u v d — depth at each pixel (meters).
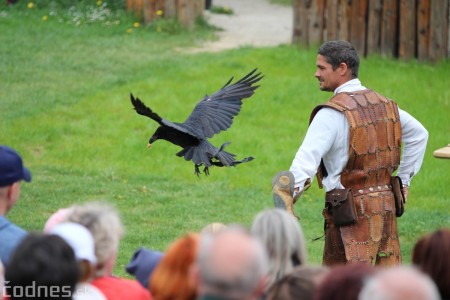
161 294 5.16
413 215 13.54
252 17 26.17
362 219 8.38
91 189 14.36
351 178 8.38
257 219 6.05
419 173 15.56
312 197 14.72
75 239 5.50
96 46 22.42
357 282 4.66
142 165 15.95
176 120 17.83
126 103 18.75
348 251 8.33
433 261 5.33
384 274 4.08
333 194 8.41
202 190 14.67
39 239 4.90
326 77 8.53
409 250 11.91
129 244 11.80
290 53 21.70
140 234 12.22
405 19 21.14
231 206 13.84
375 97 8.46
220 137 17.02
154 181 15.11
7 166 6.46
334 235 8.52
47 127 17.36
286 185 8.10
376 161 8.40
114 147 16.64
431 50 21.14
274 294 5.33
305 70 20.77
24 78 20.02
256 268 4.23
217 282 4.20
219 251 4.24
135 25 23.83
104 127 17.59
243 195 14.47
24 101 18.66
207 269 4.23
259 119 18.08
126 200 13.93
